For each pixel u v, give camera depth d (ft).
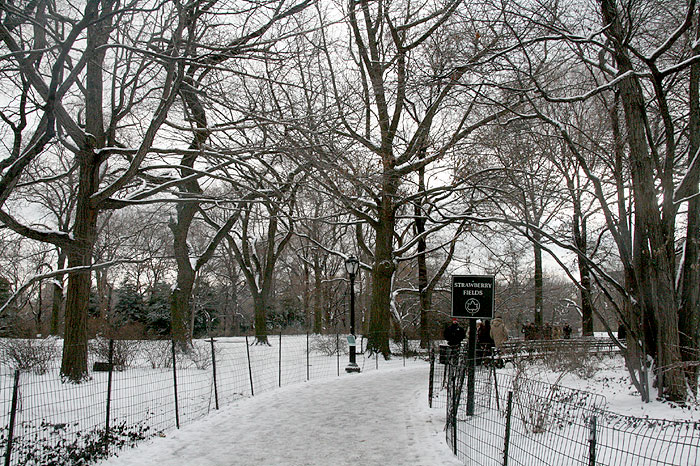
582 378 48.75
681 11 43.50
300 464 25.35
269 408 39.29
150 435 29.89
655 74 37.58
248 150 46.29
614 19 38.19
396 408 39.42
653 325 37.45
